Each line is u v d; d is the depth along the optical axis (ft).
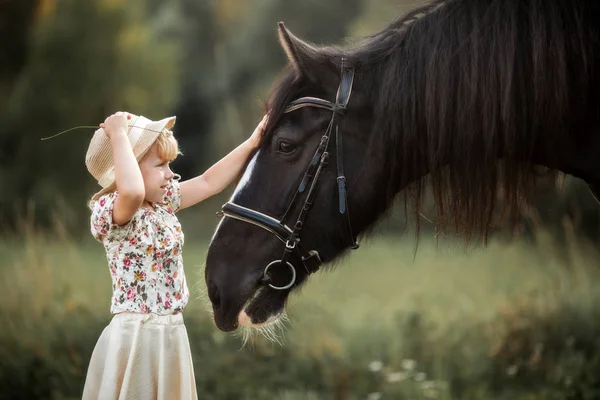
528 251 36.47
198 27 118.11
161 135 13.07
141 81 96.78
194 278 34.12
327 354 22.58
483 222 12.99
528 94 12.65
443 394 20.29
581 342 22.54
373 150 12.84
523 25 12.73
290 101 13.05
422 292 33.71
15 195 79.82
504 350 22.65
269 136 13.07
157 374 12.37
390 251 55.26
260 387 20.45
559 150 12.92
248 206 12.99
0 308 25.02
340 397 20.49
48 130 88.74
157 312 12.50
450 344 23.97
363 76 12.99
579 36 12.54
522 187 13.16
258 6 113.70
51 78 89.76
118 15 94.27
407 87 12.71
